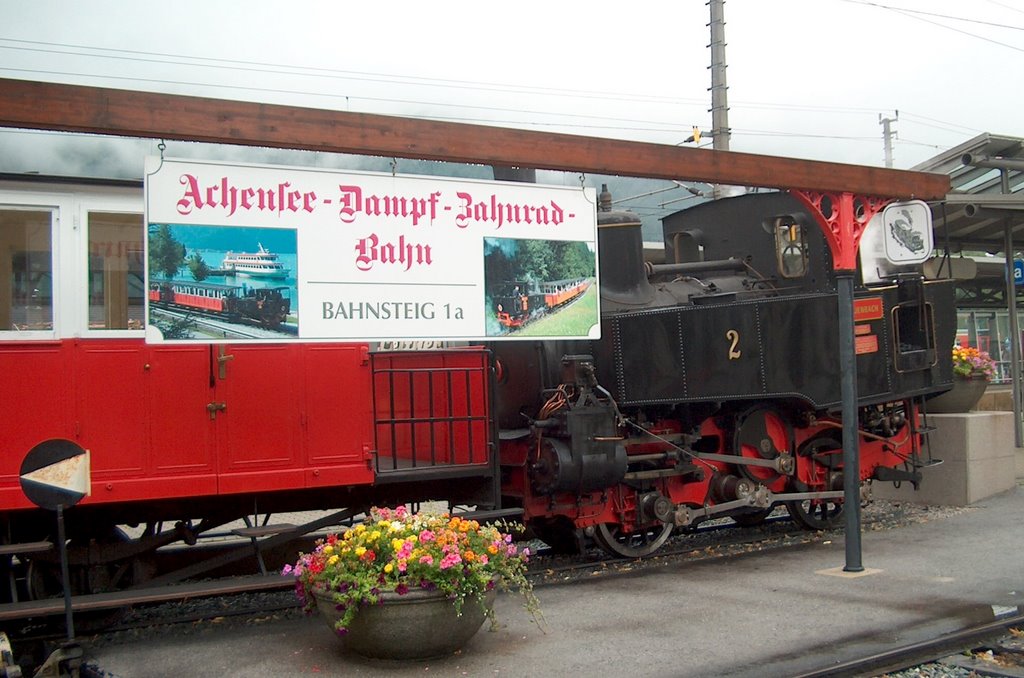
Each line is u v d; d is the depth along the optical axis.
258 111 6.19
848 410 8.53
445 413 8.92
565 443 9.02
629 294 10.30
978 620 6.88
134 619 7.82
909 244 9.08
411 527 6.33
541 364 9.80
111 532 7.74
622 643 6.45
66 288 6.91
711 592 7.97
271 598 8.73
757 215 11.73
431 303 6.90
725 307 10.09
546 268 7.32
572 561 10.03
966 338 22.34
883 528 11.00
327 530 11.42
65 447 6.02
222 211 6.37
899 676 5.90
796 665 5.88
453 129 6.78
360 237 6.71
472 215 7.06
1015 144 13.34
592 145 7.30
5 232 6.76
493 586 6.41
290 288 6.53
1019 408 14.48
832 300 10.59
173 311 6.22
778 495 10.45
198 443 7.24
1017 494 12.93
